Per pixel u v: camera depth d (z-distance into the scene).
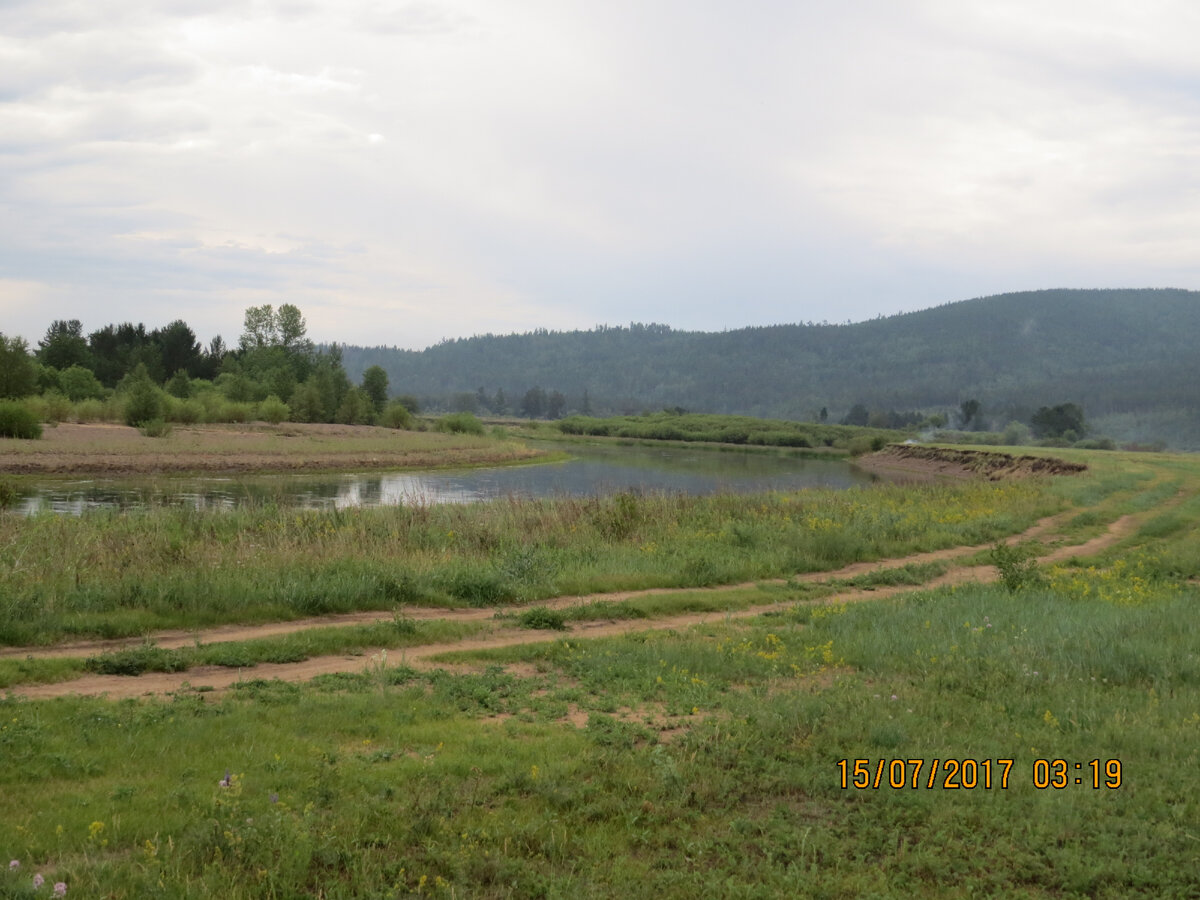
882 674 9.83
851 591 16.39
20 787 5.87
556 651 10.92
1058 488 36.09
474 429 93.44
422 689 8.99
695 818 5.96
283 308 120.56
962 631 11.67
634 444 114.88
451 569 14.84
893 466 81.94
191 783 6.06
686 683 9.46
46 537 14.96
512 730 7.72
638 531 20.56
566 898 4.81
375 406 106.50
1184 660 9.98
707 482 57.28
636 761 6.91
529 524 20.16
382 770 6.44
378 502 38.84
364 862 5.07
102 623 10.83
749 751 7.21
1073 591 15.16
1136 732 7.60
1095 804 6.22
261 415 82.06
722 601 14.65
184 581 12.31
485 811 5.87
